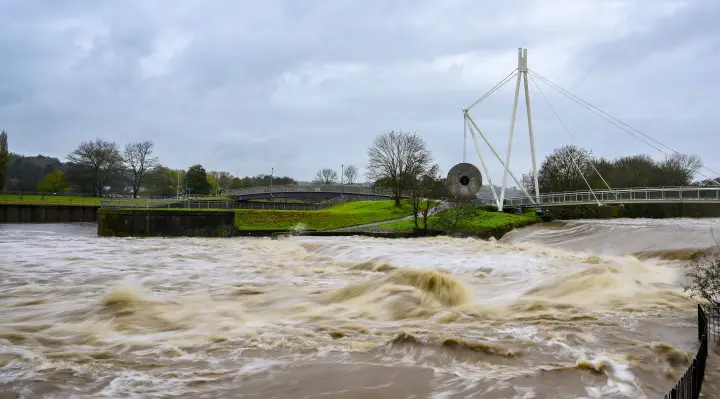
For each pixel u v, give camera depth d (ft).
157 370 45.80
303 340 54.54
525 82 312.09
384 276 82.64
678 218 282.56
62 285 91.76
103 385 42.24
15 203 421.18
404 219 320.29
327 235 265.75
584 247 169.37
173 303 73.61
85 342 54.39
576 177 370.73
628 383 42.50
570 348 51.49
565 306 71.46
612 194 295.69
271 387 41.98
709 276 68.59
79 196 547.49
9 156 532.32
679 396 32.42
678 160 398.62
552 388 41.39
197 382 42.98
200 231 275.80
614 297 77.41
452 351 50.39
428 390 41.22
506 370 45.50
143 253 154.20
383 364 47.14
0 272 107.24
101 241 208.03
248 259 138.92
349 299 76.18
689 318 64.03
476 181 286.25
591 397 39.65
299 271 113.29
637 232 170.60
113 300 74.54
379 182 437.99
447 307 71.77
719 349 51.19
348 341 54.08
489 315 66.33
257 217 296.71
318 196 488.44
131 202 334.03
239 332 57.82
